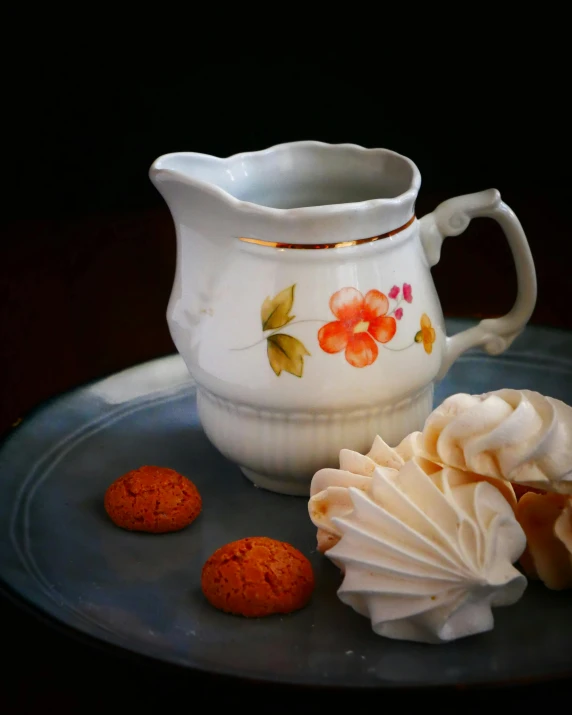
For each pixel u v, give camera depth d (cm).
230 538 54
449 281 80
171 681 46
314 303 52
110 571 52
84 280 81
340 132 90
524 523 50
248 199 57
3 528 53
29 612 48
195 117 90
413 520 48
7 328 76
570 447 49
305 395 53
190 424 60
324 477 52
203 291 53
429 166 91
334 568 52
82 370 72
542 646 48
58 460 58
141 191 92
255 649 48
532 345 64
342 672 47
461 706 45
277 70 89
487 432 49
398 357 53
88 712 50
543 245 82
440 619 47
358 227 52
